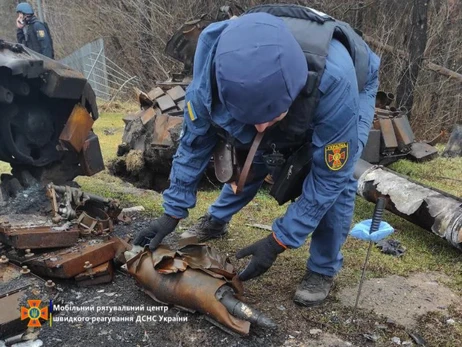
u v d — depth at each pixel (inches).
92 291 108.3
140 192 180.4
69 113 132.6
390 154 225.0
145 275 101.0
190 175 97.3
